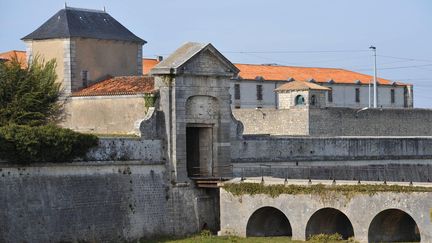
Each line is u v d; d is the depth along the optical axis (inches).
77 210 2711.6
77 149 2711.6
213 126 3127.5
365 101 5861.2
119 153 2859.3
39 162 2618.1
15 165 2561.5
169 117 3011.8
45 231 2610.7
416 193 2583.7
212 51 3085.6
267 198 2891.2
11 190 2541.8
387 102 6028.5
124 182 2869.1
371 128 4490.7
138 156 2923.2
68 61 3326.8
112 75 3457.2
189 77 3046.3
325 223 2869.1
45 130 2615.7
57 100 3230.8
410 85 6146.7
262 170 3245.6
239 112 4522.6
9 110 2950.3
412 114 4640.8
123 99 3102.9
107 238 2792.8
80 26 3398.1
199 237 2945.4
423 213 2568.9
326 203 2763.3
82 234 2716.5
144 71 4926.2
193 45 3100.4
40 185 2618.1
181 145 3024.1
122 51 3501.5
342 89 5728.3
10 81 3002.0
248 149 3240.7
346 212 2728.8
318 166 3385.8
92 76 3395.7
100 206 2783.0
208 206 3095.5
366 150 3607.3
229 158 3147.1
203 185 3043.8
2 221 2504.9
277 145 3326.8
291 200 2842.0
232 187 2967.5
